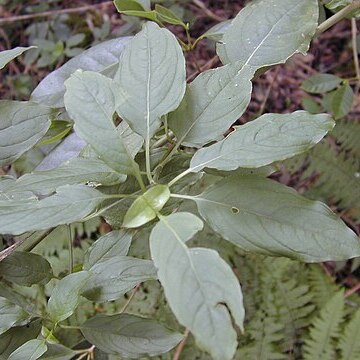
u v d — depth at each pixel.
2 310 0.29
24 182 0.26
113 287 0.29
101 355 0.38
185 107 0.28
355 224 0.84
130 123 0.26
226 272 0.20
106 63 0.43
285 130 0.24
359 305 0.79
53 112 0.33
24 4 1.05
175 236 0.21
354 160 0.82
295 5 0.33
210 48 0.79
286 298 0.78
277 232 0.24
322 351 0.73
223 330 0.19
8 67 1.04
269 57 0.33
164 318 0.77
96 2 1.03
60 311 0.29
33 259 0.34
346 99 0.60
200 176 0.29
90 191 0.25
